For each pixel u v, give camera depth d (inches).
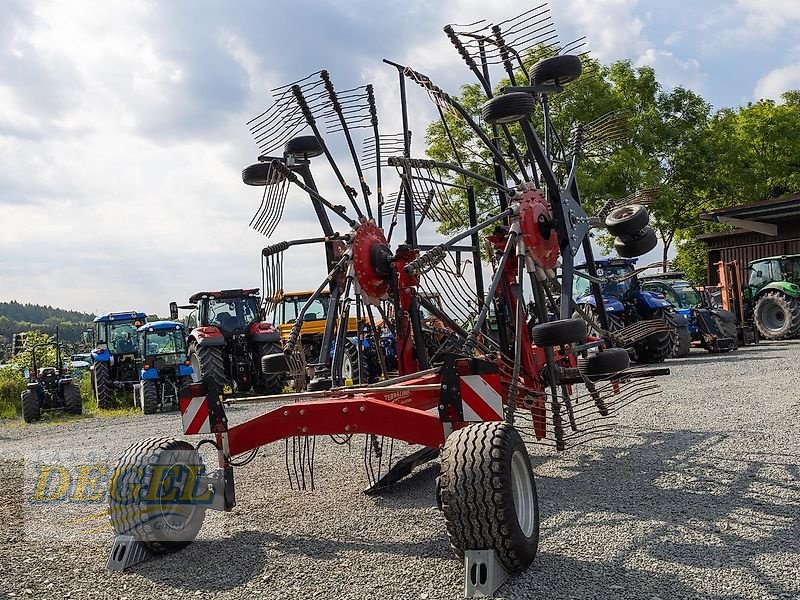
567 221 220.4
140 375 561.0
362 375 209.5
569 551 144.5
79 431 438.6
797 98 1493.6
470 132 496.4
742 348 632.4
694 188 1027.3
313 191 207.6
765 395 322.3
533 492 140.1
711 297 657.6
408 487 209.5
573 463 220.5
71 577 148.3
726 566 132.5
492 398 144.6
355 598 128.9
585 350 241.6
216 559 154.9
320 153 230.8
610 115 258.4
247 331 561.9
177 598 134.3
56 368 669.3
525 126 212.1
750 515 161.6
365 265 204.1
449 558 145.9
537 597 123.3
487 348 213.3
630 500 178.2
